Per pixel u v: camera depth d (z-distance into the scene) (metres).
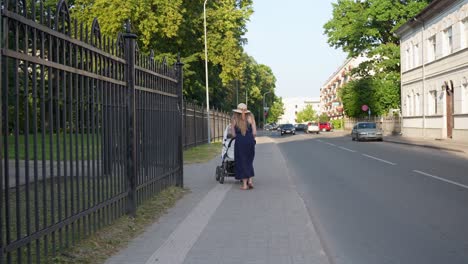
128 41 7.20
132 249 5.92
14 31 4.13
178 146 10.84
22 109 4.31
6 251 3.95
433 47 35.28
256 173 14.62
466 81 28.80
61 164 5.17
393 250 5.94
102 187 6.30
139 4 29.53
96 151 6.08
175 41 33.28
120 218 7.00
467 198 9.57
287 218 7.79
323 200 9.65
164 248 5.98
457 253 5.78
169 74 9.91
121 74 7.00
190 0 33.47
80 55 5.57
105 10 29.61
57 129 4.96
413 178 12.86
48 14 4.77
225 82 36.09
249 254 5.74
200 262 5.42
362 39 46.62
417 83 38.47
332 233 6.86
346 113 55.22
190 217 7.84
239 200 9.55
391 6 43.50
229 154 12.10
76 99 5.41
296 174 14.39
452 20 30.78
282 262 5.41
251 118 11.16
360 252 5.87
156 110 8.95
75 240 5.50
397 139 36.31
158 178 9.09
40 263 4.89
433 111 35.50
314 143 34.84
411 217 7.84
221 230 6.96
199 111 31.67
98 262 5.32
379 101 50.47
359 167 16.14
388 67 48.12
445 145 26.58
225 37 36.38
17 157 4.16
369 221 7.61
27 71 4.34
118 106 6.87
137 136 7.71
